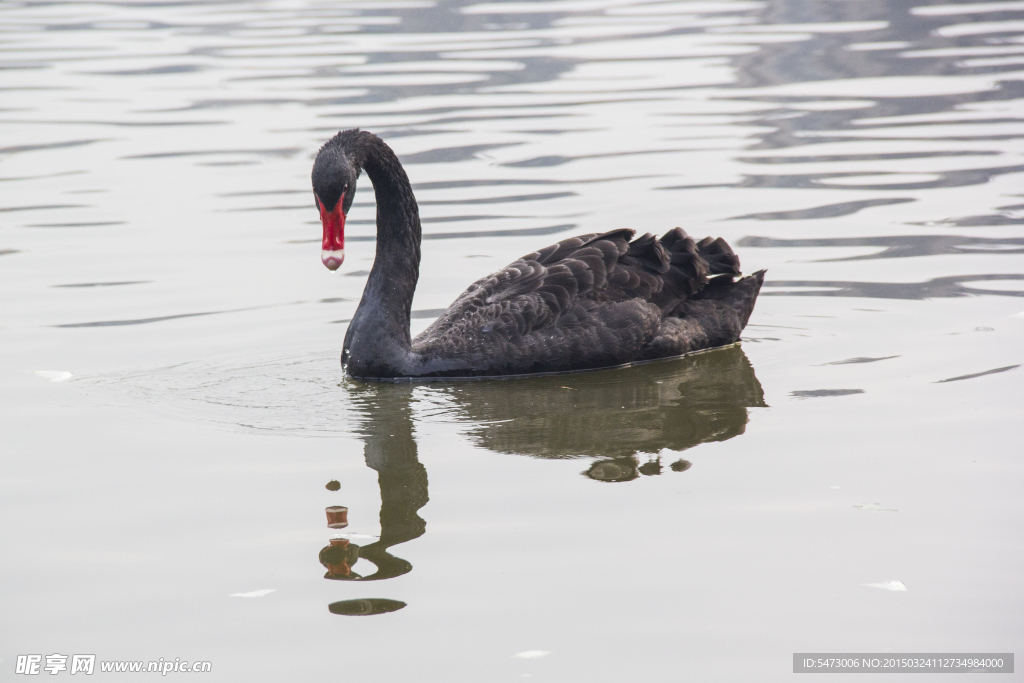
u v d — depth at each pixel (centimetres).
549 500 922
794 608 757
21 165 2166
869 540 838
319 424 1114
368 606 774
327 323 1426
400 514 902
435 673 703
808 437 1035
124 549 855
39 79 2881
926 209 1791
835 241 1672
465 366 1271
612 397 1198
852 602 762
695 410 1137
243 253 1681
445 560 828
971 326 1326
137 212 1880
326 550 849
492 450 1039
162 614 770
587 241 1373
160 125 2436
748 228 1742
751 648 718
